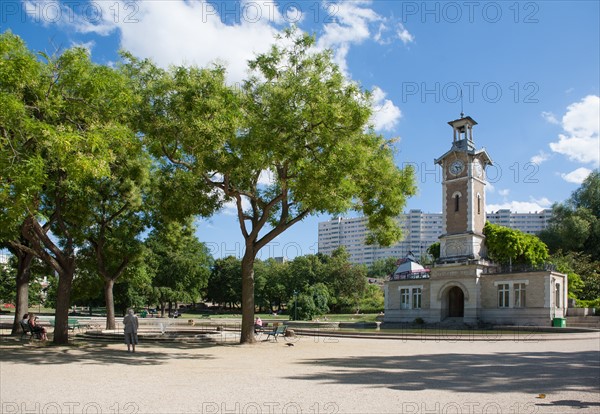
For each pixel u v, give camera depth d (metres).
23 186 15.57
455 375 15.75
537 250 59.81
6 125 16.34
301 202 24.70
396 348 26.34
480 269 54.88
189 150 22.58
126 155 25.05
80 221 26.70
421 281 59.12
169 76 22.33
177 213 25.67
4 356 19.17
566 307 52.22
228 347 24.94
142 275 46.28
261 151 21.06
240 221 26.72
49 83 18.75
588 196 81.00
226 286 107.00
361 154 21.89
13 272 82.44
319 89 21.84
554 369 17.44
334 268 100.81
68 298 25.53
